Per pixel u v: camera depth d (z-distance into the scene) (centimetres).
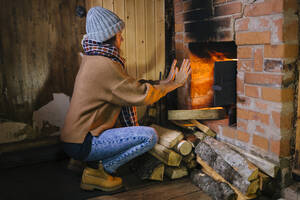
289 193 190
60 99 259
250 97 210
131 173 239
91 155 198
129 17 273
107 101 195
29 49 240
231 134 232
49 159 261
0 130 240
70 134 196
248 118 214
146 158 237
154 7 285
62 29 250
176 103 295
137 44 282
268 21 188
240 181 192
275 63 187
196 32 251
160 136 240
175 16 276
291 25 183
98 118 197
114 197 201
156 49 294
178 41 277
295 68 190
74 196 201
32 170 244
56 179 227
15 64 237
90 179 205
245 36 205
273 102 192
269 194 202
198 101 278
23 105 246
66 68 257
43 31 243
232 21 213
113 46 199
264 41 192
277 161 194
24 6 233
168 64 297
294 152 200
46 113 256
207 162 221
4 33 230
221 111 256
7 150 244
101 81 189
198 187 216
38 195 202
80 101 193
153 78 297
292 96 192
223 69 228
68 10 250
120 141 194
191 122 257
